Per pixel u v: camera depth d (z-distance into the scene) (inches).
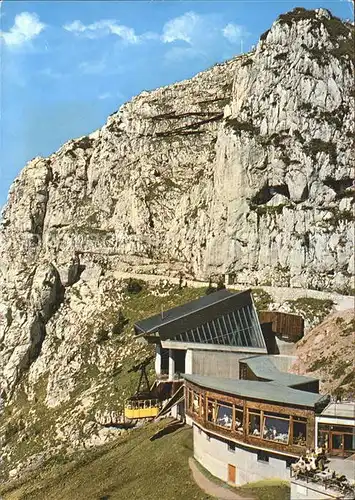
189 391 2581.2
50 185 7224.4
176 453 2536.9
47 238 6732.3
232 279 4950.8
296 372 3348.9
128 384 4192.9
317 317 3937.0
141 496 2313.0
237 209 5098.4
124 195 6579.7
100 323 5438.0
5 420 5103.3
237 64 7052.2
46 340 5757.9
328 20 5551.2
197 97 6953.7
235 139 5221.5
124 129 7106.3
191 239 5772.6
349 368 3093.0
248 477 2126.0
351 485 1683.1
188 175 6476.4
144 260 6008.9
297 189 4916.3
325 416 1956.2
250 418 2118.6
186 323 3321.9
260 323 3644.2
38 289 5994.1
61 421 4330.7
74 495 2672.2
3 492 3245.6
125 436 3309.5
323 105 5147.6
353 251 4456.2
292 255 4680.1
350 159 4899.1
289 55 5408.5
